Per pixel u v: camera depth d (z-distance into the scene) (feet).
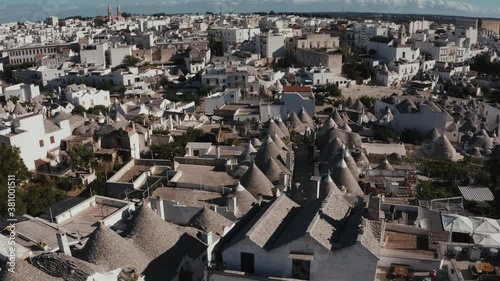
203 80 547.08
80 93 489.67
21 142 270.87
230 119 377.09
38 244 136.77
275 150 222.48
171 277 134.21
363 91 583.17
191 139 318.24
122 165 274.16
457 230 138.62
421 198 177.47
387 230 130.52
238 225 120.26
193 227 158.30
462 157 261.03
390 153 241.96
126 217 175.73
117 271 121.49
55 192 231.09
